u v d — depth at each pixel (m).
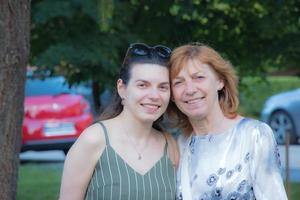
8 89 4.06
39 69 6.46
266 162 3.16
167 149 3.36
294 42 7.22
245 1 6.82
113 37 6.48
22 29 4.11
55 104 10.77
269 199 3.13
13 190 4.14
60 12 6.24
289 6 6.96
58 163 11.75
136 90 3.22
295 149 12.80
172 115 3.49
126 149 3.24
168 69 3.29
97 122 3.30
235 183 3.18
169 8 6.83
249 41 7.40
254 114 17.98
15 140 4.12
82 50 6.29
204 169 3.24
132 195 3.16
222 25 7.23
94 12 6.22
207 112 3.31
